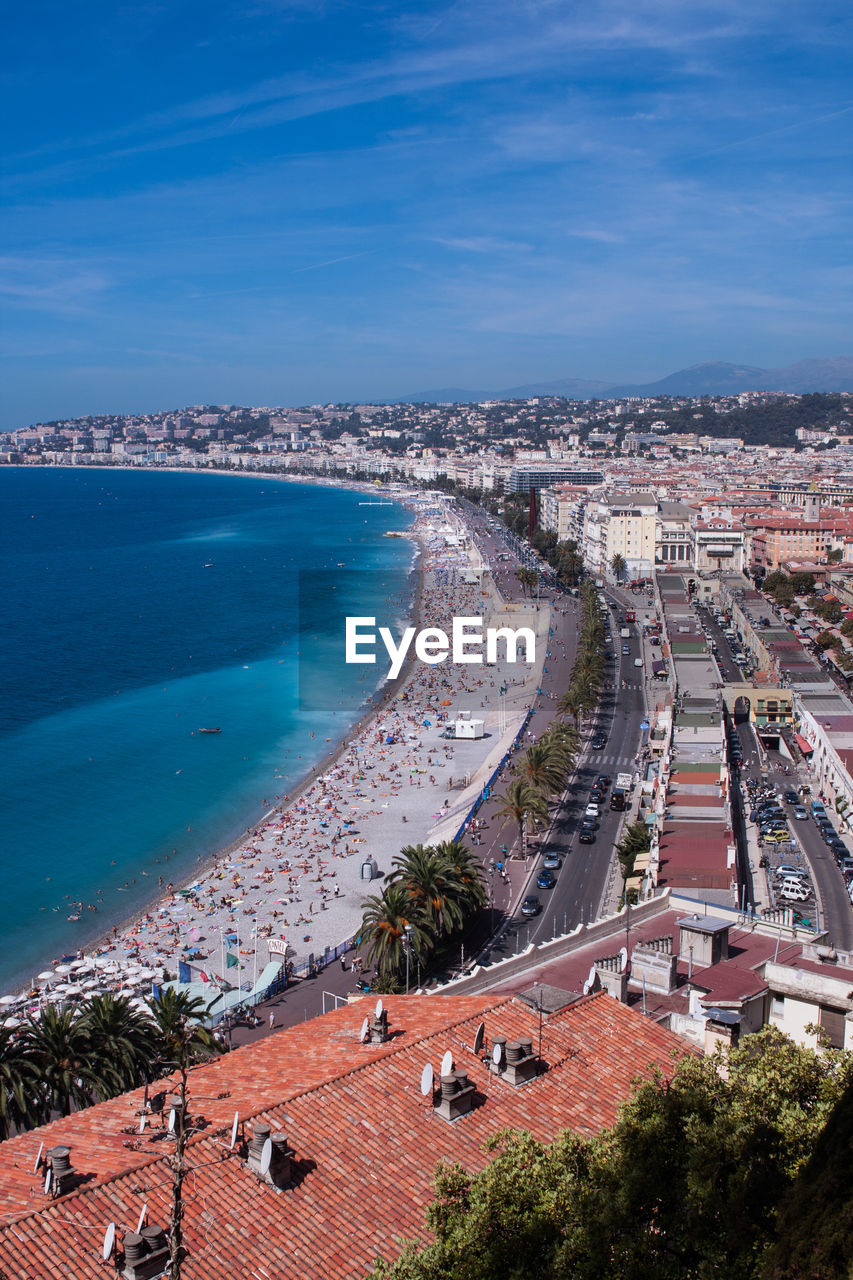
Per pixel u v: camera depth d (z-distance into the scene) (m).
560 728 188.38
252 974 121.81
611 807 167.75
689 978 58.56
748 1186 31.59
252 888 149.75
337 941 131.50
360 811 179.88
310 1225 36.03
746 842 150.88
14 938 137.12
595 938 71.81
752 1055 38.34
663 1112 34.97
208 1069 47.50
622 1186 32.75
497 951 118.69
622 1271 31.05
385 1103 41.91
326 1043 48.78
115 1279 33.28
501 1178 33.06
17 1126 76.06
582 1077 44.44
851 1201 21.89
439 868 115.31
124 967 124.19
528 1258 31.69
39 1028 79.69
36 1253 33.81
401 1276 31.12
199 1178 37.41
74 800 189.00
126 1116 43.12
